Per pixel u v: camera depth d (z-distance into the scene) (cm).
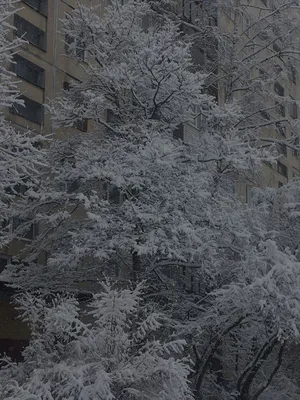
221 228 1535
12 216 1616
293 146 2272
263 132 2738
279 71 2673
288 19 2380
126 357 1074
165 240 1416
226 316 1455
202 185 1509
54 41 2159
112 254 1580
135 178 1455
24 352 1174
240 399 1633
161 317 1322
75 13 1752
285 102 2422
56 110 1669
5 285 1681
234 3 2367
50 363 1073
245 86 2373
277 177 3167
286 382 1925
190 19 2522
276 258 1380
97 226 1452
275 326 1358
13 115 1934
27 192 1488
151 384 1058
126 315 1162
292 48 2383
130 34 1680
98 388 978
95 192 1441
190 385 1557
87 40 1719
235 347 1792
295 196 1872
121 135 1683
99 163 1507
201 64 2417
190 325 1474
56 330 1112
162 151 1446
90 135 1742
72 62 2208
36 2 2141
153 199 1491
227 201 1627
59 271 1658
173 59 1551
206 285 1681
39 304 1240
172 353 1433
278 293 1310
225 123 1694
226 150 1593
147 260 1680
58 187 1656
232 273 1570
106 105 1684
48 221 1533
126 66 1558
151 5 2341
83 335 1115
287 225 1819
